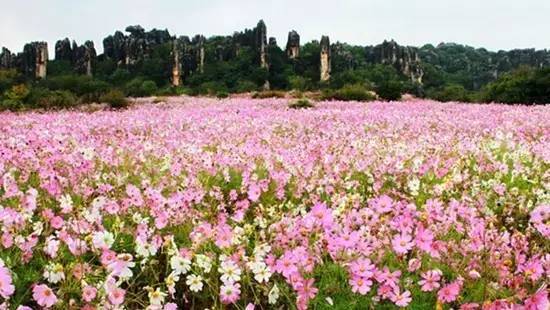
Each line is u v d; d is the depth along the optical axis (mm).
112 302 2963
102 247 3408
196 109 24281
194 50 74000
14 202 4801
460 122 15477
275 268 3262
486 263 3660
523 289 3283
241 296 3703
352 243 3578
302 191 5887
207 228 3939
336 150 8578
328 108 24922
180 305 3791
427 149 9031
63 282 3229
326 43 72062
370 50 83688
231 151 8320
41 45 72500
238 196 6168
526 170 7152
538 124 14852
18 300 3436
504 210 5316
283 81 69812
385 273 3221
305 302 3166
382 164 7086
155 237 3701
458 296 3297
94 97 32719
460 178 6109
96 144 9133
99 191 5344
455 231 4422
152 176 6668
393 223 4031
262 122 15320
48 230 4047
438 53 113750
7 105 27625
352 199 4711
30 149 7176
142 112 21906
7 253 3744
